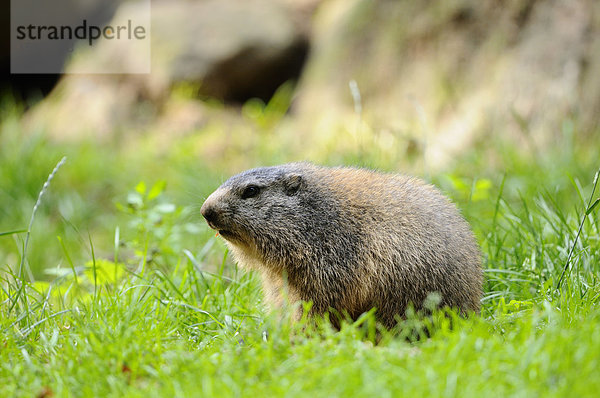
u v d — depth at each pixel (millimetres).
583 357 5418
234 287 9086
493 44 18000
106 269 9898
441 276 7641
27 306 7824
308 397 5148
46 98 24578
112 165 19141
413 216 7855
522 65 17156
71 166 18344
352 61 20672
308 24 23266
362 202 8031
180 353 6254
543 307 7273
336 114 20281
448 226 7875
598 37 16375
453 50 18672
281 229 8141
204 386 5410
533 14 17484
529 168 14281
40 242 14547
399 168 16234
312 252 8039
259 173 8508
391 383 5320
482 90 17797
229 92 22875
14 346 6988
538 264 9008
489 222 11219
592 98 15984
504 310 7395
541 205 10461
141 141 21312
